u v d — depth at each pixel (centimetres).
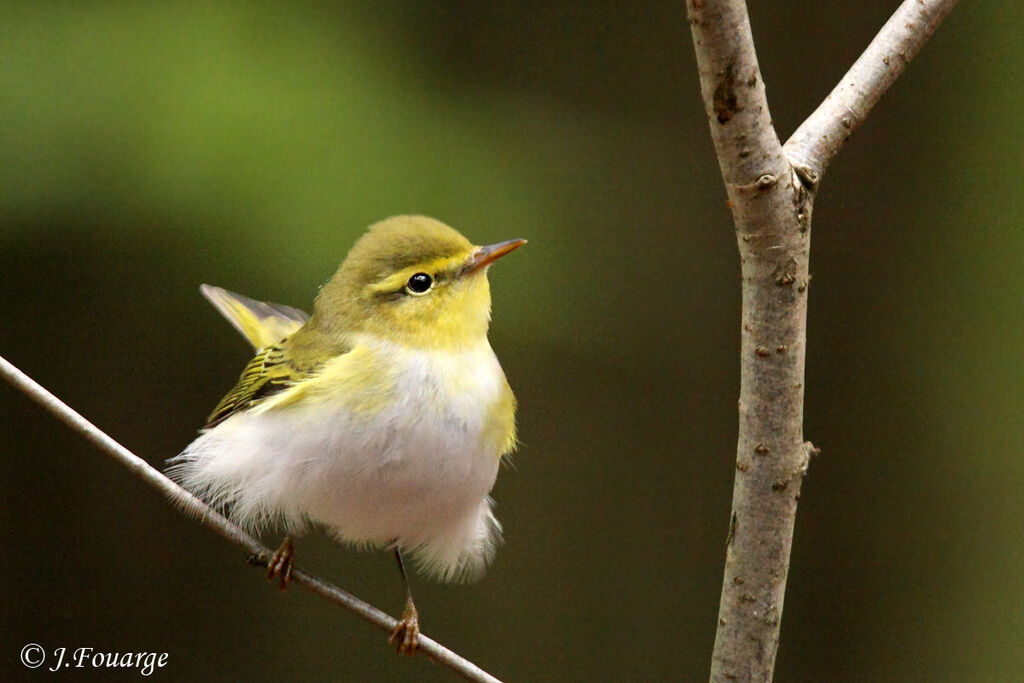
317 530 746
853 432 1131
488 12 1150
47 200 920
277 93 955
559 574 1156
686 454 1166
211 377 1143
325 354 702
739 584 502
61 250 1026
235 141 927
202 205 920
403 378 681
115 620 1120
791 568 1129
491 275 1007
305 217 932
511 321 1011
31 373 1113
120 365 1130
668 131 1188
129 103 927
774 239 466
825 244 1147
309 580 690
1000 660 1075
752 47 441
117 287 1075
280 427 683
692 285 1170
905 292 1132
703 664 1127
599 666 1134
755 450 491
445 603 1159
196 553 1145
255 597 1148
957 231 1127
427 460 682
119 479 1138
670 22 1202
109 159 916
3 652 1096
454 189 995
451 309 695
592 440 1172
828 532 1124
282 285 942
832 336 1141
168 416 1133
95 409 1123
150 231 964
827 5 1142
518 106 1127
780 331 475
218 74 946
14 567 1113
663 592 1148
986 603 1091
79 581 1121
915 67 1141
